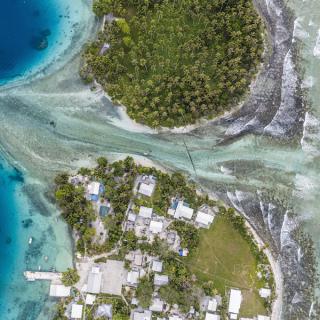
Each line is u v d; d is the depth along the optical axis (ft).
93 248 244.22
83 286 243.19
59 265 247.91
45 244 251.39
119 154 262.88
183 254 247.29
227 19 268.21
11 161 262.06
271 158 262.88
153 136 265.34
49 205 255.70
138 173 255.70
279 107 268.00
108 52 269.64
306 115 266.16
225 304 242.99
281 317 244.22
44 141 264.31
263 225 254.06
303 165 260.83
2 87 270.26
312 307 244.83
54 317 241.96
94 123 266.77
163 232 250.57
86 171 256.52
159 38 270.46
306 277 248.52
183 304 238.27
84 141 264.52
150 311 240.94
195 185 258.78
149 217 250.37
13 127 265.54
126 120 266.57
